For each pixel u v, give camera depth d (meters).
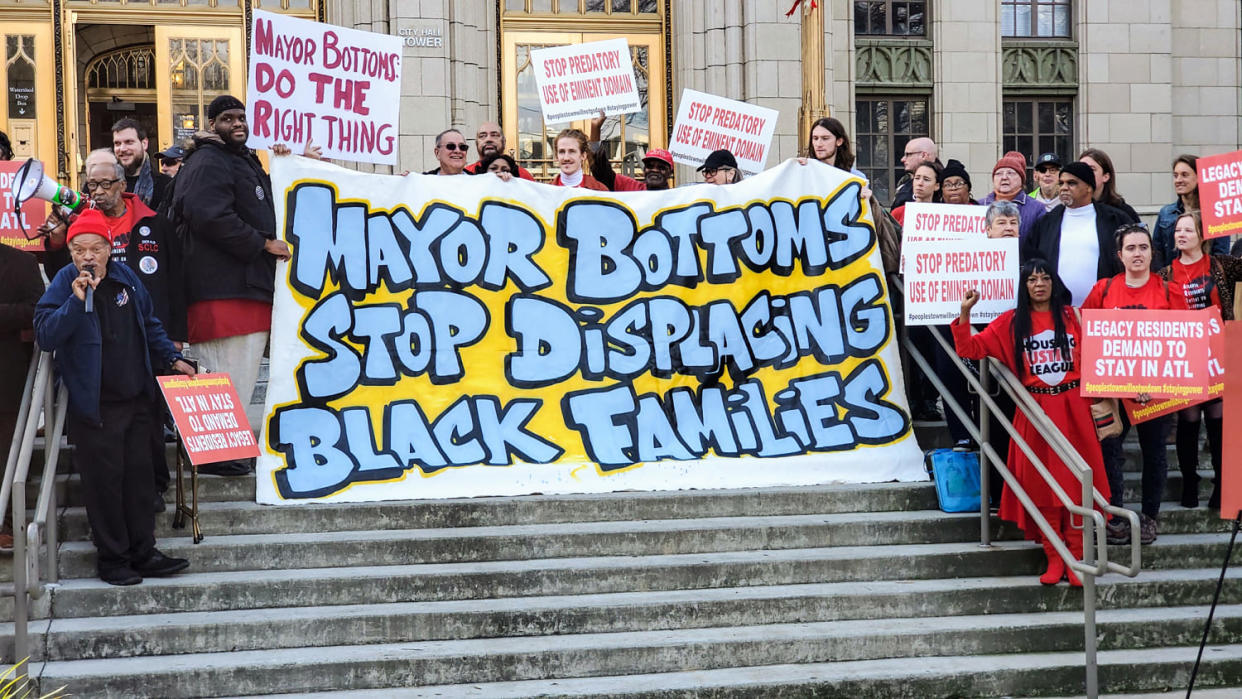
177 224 7.78
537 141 14.48
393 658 6.40
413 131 13.45
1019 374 7.48
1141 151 16.39
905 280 7.61
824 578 7.36
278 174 7.92
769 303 8.48
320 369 7.79
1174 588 7.51
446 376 7.96
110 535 6.72
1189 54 16.75
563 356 8.15
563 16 14.41
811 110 12.96
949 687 6.65
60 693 6.11
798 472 8.16
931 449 8.77
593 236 8.34
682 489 7.97
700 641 6.70
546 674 6.53
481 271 8.14
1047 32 16.52
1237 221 7.43
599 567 7.13
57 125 13.48
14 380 7.07
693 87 14.25
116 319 6.68
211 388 6.96
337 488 7.57
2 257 7.01
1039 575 7.59
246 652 6.51
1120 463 7.73
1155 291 7.69
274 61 7.95
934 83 15.94
